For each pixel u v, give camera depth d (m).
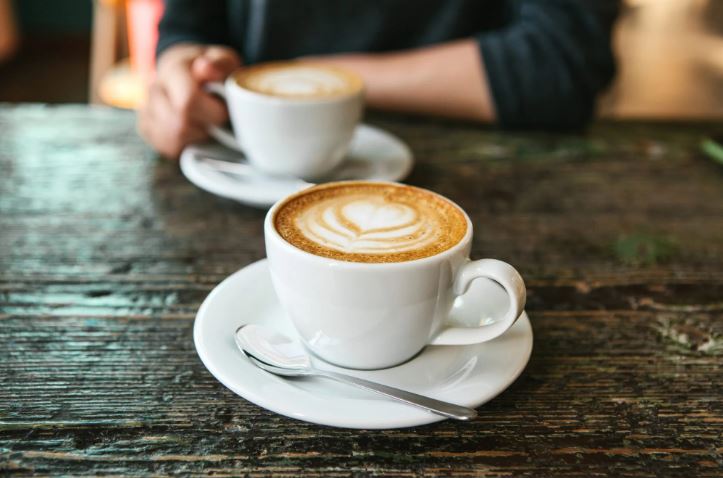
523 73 0.73
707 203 0.57
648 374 0.39
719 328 0.43
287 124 0.55
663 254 0.50
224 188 0.53
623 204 0.57
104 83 1.46
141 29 1.45
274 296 0.42
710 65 0.96
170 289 0.45
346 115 0.56
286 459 0.34
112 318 0.42
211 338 0.38
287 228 0.38
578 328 0.43
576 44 0.74
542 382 0.39
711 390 0.39
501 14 0.90
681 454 0.35
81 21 2.83
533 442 0.35
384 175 0.57
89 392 0.37
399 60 0.78
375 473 0.34
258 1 0.84
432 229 0.39
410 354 0.38
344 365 0.38
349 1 0.84
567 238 0.52
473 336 0.38
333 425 0.34
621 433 0.36
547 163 0.64
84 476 0.33
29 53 2.73
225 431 0.35
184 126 0.61
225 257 0.48
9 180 0.57
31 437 0.35
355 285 0.35
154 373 0.38
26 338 0.40
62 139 0.65
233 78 0.59
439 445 0.35
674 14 0.95
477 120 0.75
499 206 0.56
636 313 0.44
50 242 0.49
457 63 0.75
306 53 0.87
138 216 0.53
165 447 0.35
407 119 0.73
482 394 0.36
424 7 0.86
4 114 0.69
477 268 0.37
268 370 0.37
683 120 0.75
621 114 0.97
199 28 0.84
